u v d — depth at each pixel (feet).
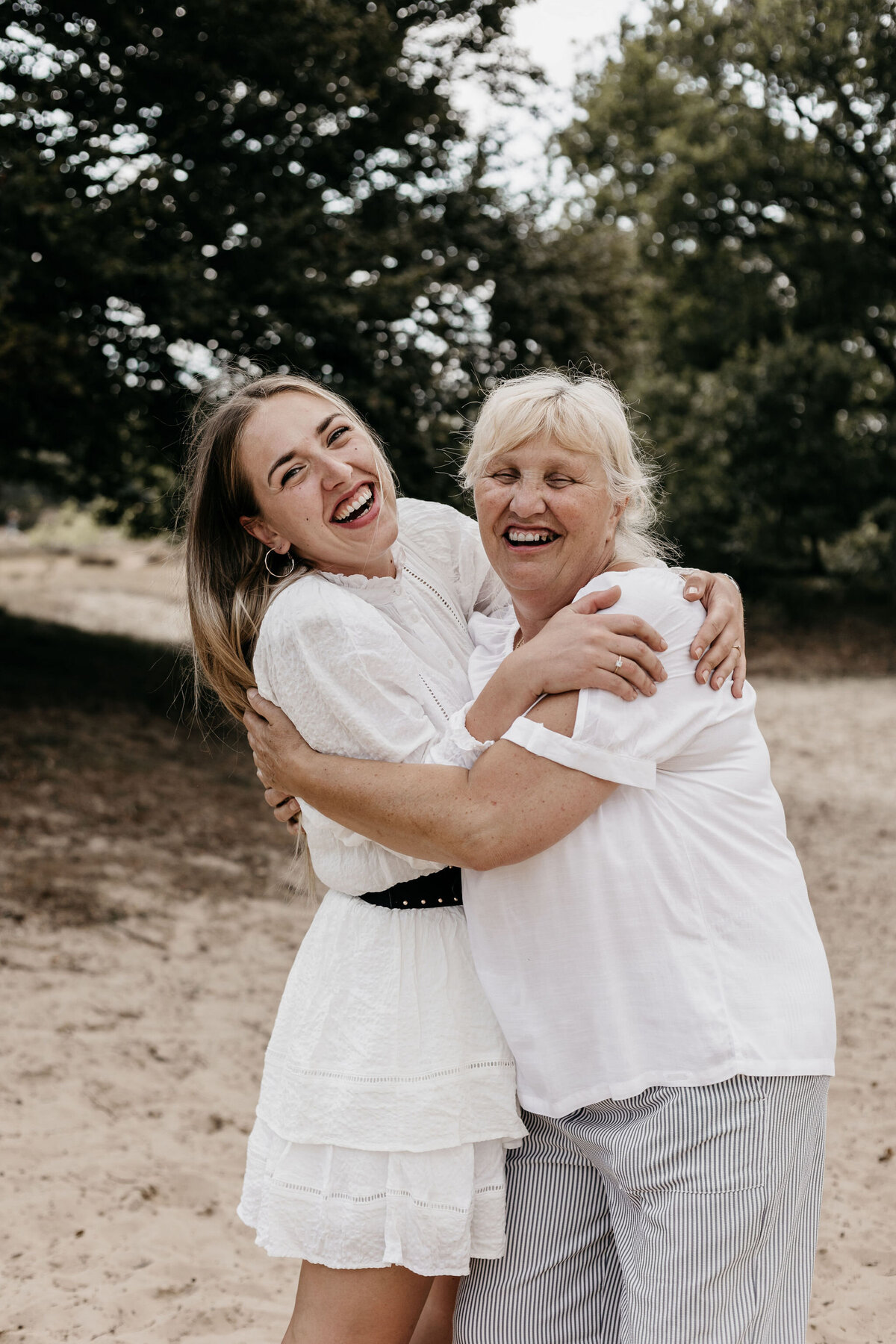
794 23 68.28
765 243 81.25
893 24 66.74
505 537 6.37
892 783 40.27
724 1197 5.51
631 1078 5.72
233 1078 15.96
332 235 38.96
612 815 5.82
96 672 49.14
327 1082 6.16
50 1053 16.05
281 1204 6.16
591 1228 6.40
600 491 6.22
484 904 6.09
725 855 5.86
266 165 40.42
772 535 82.69
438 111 44.27
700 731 5.88
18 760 32.55
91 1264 10.85
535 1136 6.39
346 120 42.91
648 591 5.98
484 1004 6.25
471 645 7.28
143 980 19.53
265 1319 9.99
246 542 6.98
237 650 6.88
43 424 42.16
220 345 38.50
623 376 53.93
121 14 35.32
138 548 122.52
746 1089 5.55
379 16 40.73
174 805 31.89
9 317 32.32
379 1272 6.10
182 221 37.47
